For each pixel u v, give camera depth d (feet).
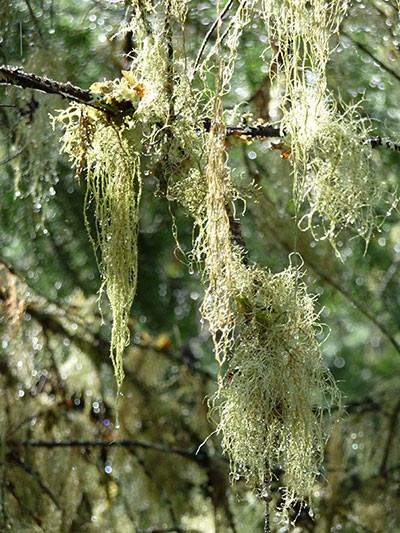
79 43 4.33
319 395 3.05
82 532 4.71
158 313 5.76
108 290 3.16
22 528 4.53
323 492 4.90
